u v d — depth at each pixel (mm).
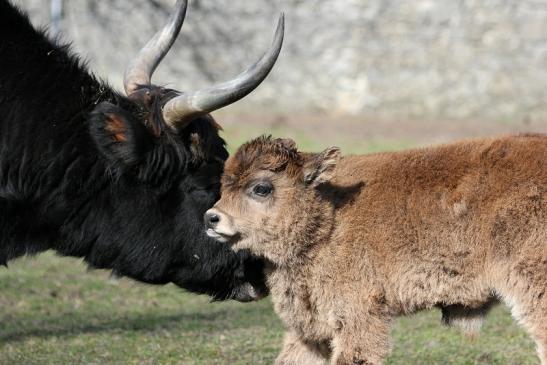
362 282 13633
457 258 13555
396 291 13711
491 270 13469
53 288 21844
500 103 48531
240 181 13703
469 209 13508
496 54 48375
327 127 44156
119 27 46500
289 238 13773
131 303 20891
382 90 48625
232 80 12852
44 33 13969
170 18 14789
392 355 16812
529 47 48344
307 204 13742
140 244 13648
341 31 48375
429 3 48281
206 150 13609
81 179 13266
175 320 19438
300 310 14055
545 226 13164
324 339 14148
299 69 48500
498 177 13484
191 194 13664
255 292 14633
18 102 13133
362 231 13703
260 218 13719
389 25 48375
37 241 13594
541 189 13242
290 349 14398
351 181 14062
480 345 17531
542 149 13602
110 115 12891
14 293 21297
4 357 16453
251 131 41500
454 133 43406
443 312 14305
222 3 47812
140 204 13516
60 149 13133
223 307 20922
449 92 48594
